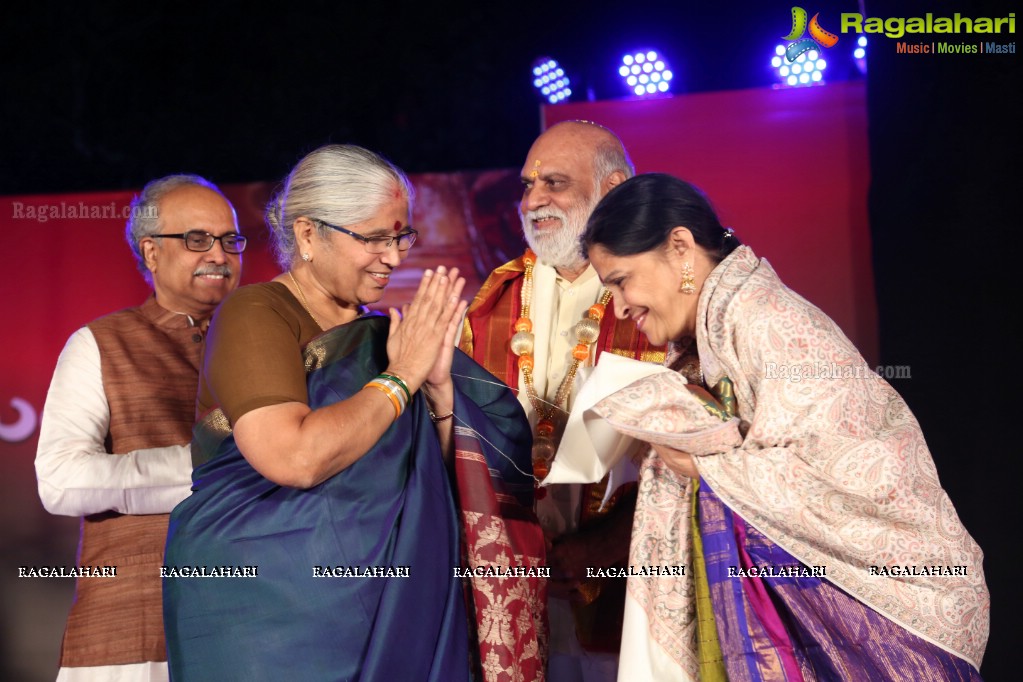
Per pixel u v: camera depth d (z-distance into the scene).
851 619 2.46
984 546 3.80
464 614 2.66
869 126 4.16
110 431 3.40
